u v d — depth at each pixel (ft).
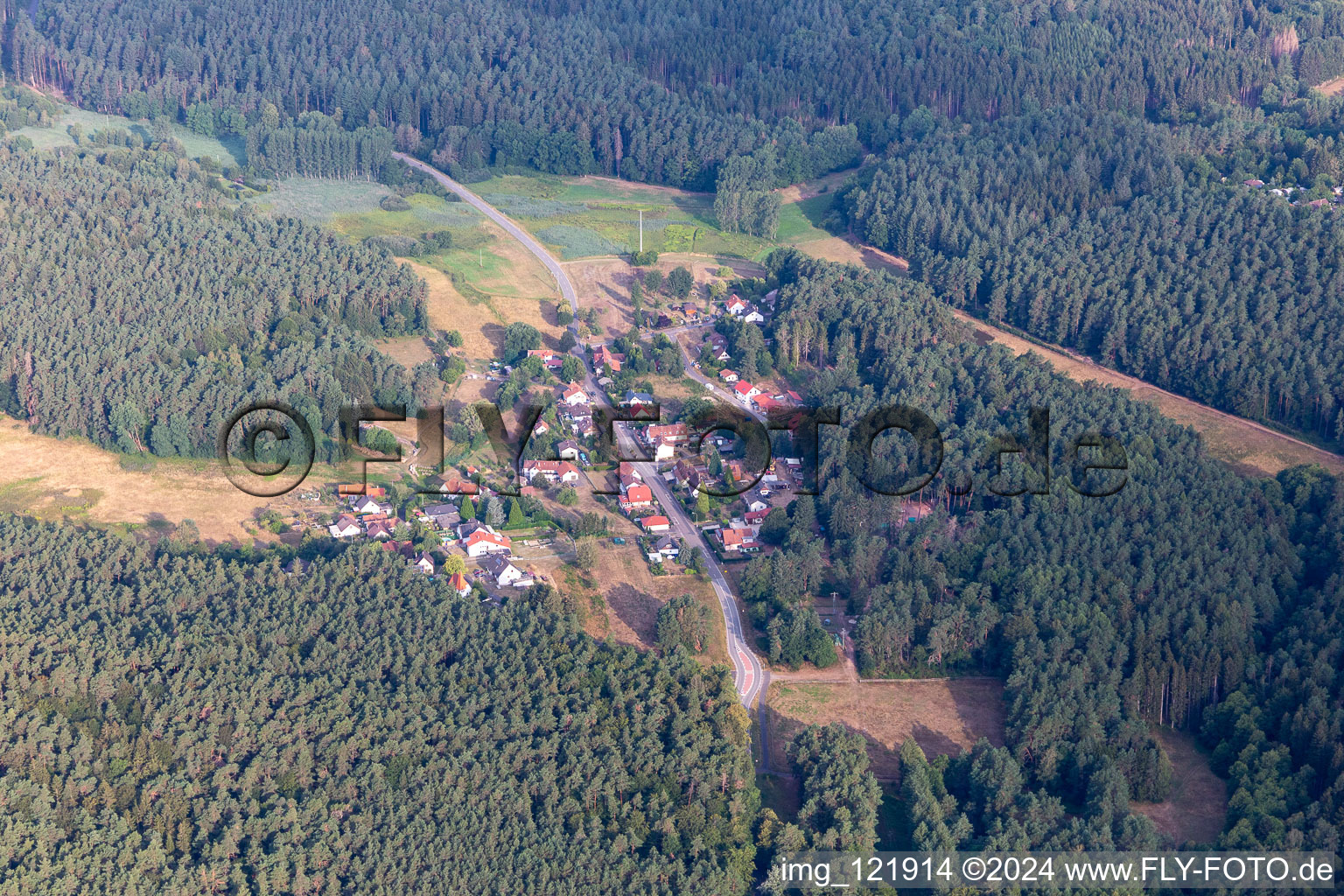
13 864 611.88
